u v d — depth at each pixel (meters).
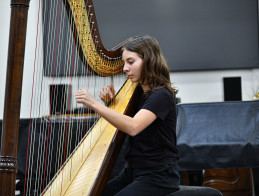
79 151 2.01
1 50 5.74
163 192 1.78
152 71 1.93
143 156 1.85
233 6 6.02
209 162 2.43
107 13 6.13
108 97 2.25
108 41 6.11
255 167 2.46
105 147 1.92
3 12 5.79
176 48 6.05
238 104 2.61
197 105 2.65
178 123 2.59
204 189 1.92
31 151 2.78
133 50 1.93
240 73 6.06
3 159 1.39
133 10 6.11
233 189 4.00
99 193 1.71
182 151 2.45
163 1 6.07
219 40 6.02
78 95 1.74
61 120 2.83
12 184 1.39
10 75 1.41
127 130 1.77
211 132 2.50
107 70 2.34
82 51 2.11
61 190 1.72
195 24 6.04
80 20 2.04
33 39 5.82
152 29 6.07
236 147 2.42
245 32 6.02
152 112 1.83
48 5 5.23
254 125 2.50
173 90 1.99
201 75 6.11
